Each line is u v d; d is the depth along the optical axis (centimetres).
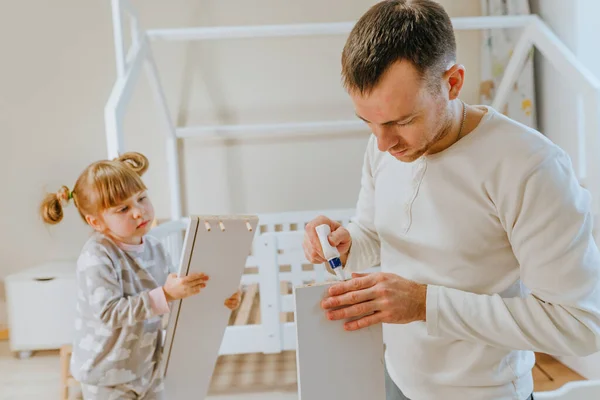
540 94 201
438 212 70
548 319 60
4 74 235
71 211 244
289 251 184
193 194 239
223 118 237
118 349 116
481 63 226
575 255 59
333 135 238
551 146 64
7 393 188
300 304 62
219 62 234
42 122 239
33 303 212
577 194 62
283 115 238
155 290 109
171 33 180
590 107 151
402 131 61
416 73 56
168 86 235
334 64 235
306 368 62
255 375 191
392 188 78
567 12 179
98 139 239
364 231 90
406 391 78
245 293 215
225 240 90
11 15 232
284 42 234
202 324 100
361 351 64
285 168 239
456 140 69
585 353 61
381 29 56
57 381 197
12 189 242
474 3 228
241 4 230
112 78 236
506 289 70
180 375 105
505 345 63
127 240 126
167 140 219
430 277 73
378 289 62
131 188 121
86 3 232
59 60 235
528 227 62
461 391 72
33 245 245
